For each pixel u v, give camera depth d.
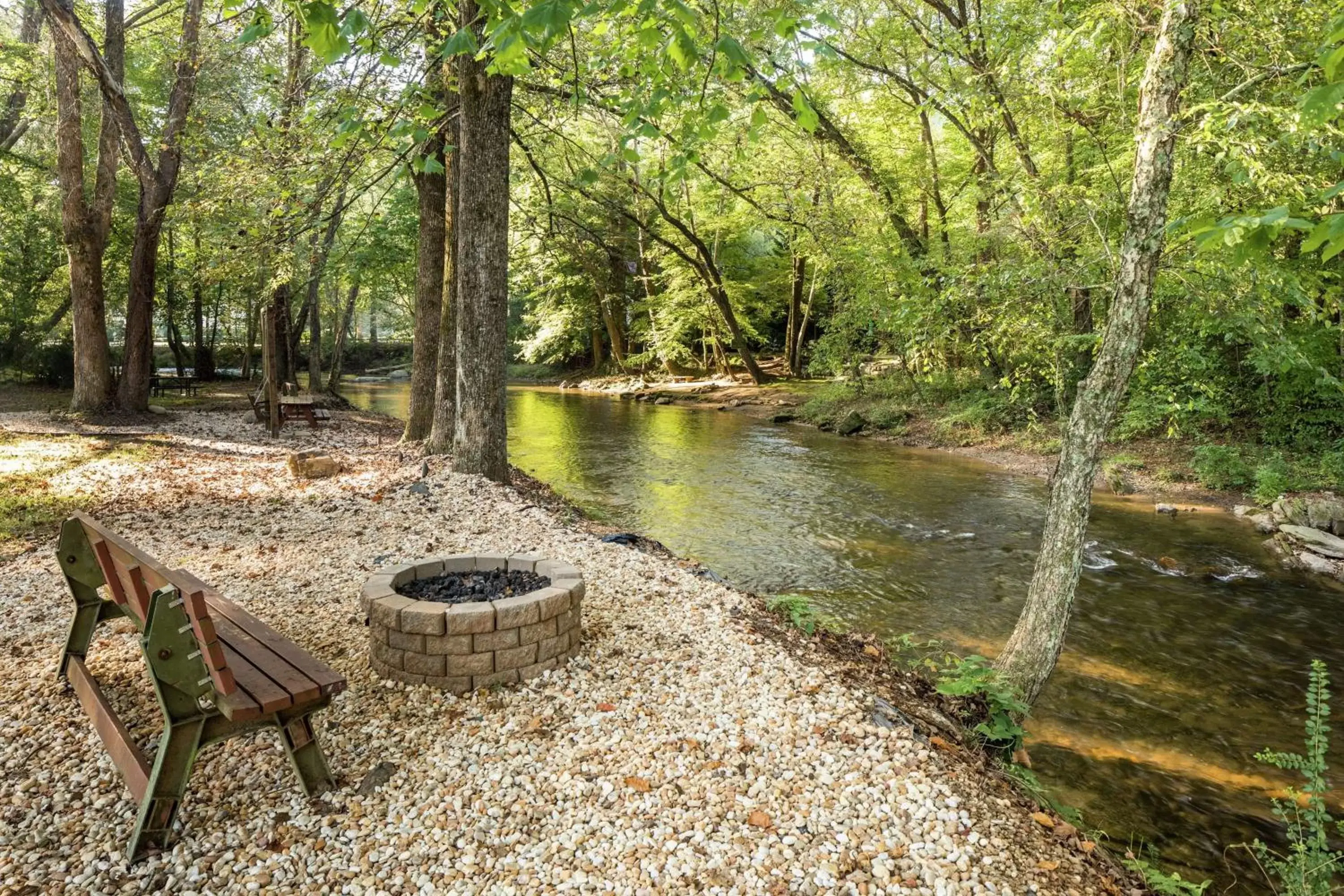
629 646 4.32
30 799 2.78
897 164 19.81
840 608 6.63
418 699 3.62
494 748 3.24
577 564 5.94
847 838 2.75
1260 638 6.29
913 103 15.73
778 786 3.04
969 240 15.29
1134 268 4.03
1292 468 11.56
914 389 19.61
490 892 2.42
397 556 6.12
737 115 15.05
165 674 2.46
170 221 13.03
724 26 3.21
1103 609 6.95
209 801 2.80
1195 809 3.86
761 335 34.66
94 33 16.67
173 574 2.58
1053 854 2.88
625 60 3.94
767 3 4.11
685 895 2.44
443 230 12.12
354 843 2.62
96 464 9.63
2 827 2.62
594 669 3.99
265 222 9.58
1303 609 7.00
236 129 14.72
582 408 25.89
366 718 3.44
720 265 30.61
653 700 3.69
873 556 8.32
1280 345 8.67
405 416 20.58
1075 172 12.06
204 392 22.56
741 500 11.12
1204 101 4.54
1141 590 7.53
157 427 13.77
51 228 20.95
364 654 4.14
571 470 13.22
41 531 6.65
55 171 19.75
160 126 20.47
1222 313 6.08
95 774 2.95
